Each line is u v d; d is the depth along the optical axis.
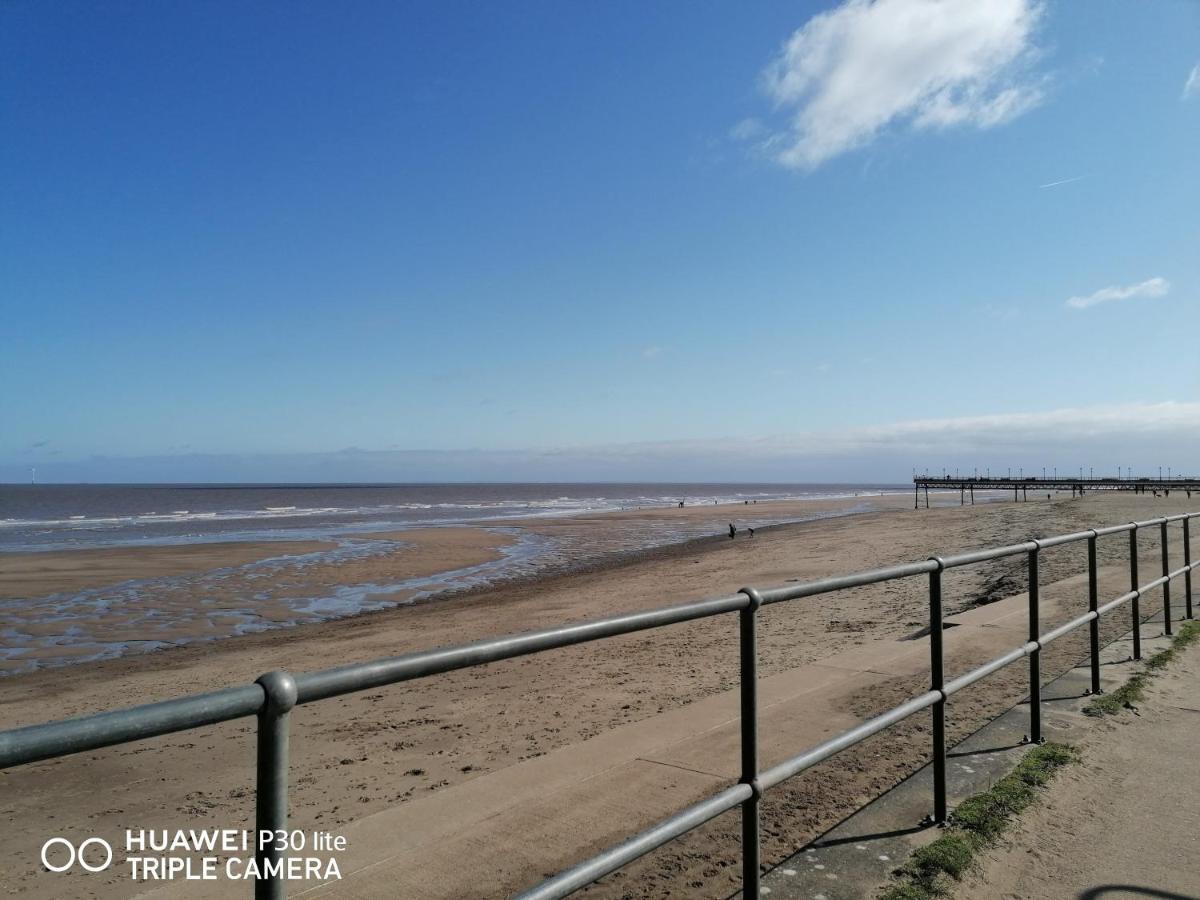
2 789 5.89
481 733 6.66
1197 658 6.99
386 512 76.25
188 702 1.50
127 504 104.06
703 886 3.38
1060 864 3.41
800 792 4.32
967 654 7.46
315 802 5.15
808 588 2.99
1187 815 3.87
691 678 8.14
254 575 25.16
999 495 126.44
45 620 17.48
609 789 4.48
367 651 13.11
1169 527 20.91
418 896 3.37
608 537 41.66
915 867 3.35
